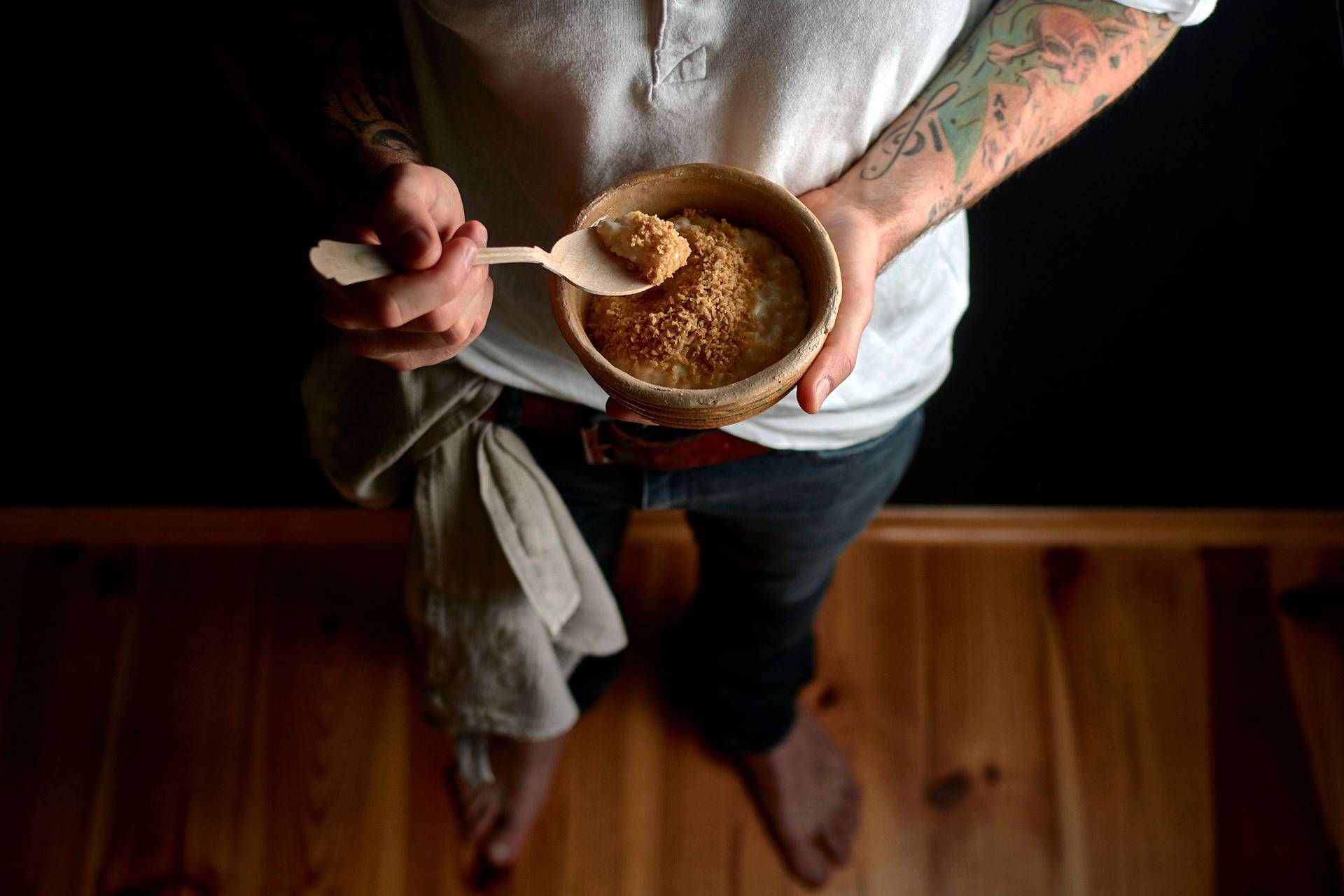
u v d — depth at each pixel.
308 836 1.47
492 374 0.89
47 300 1.31
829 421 0.93
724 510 1.03
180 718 1.52
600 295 0.67
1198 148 1.23
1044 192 1.26
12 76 1.13
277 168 1.22
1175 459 1.53
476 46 0.70
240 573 1.59
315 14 0.78
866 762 1.53
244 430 1.48
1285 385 1.43
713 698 1.42
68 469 1.51
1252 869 1.46
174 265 1.30
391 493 1.06
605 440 0.95
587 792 1.50
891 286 0.89
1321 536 1.59
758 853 1.48
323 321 1.37
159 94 1.16
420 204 0.58
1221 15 1.13
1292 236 1.29
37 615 1.55
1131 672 1.56
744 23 0.67
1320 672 1.55
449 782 1.50
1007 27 0.81
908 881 1.47
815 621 1.57
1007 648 1.58
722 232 0.71
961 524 1.62
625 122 0.73
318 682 1.54
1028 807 1.50
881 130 0.79
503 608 1.11
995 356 1.42
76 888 1.43
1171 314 1.37
